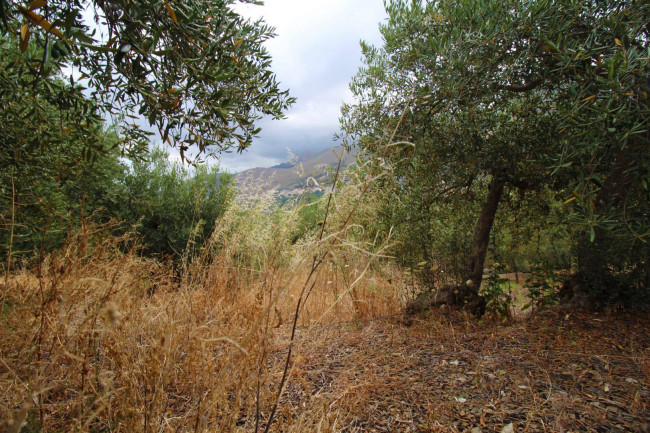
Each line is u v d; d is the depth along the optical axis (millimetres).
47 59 1481
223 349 1647
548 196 5141
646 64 2635
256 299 1505
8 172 2990
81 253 1572
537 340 3490
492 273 5098
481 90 3787
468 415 2213
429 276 4977
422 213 4914
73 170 3273
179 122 2283
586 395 2400
